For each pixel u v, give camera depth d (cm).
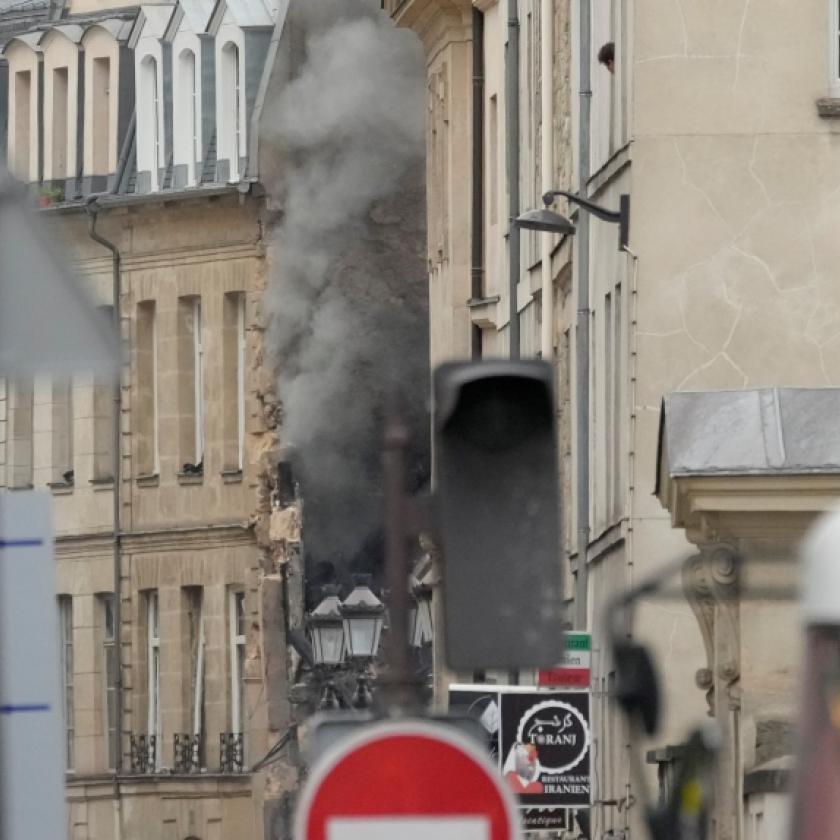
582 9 7531
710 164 6681
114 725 15475
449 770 2119
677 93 6700
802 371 6644
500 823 2112
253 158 14750
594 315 7562
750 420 5319
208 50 15362
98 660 15638
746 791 4784
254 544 14900
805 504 5216
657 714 2288
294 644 13338
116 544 15612
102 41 16050
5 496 2597
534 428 2184
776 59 6694
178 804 14962
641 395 6662
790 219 6662
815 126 6675
